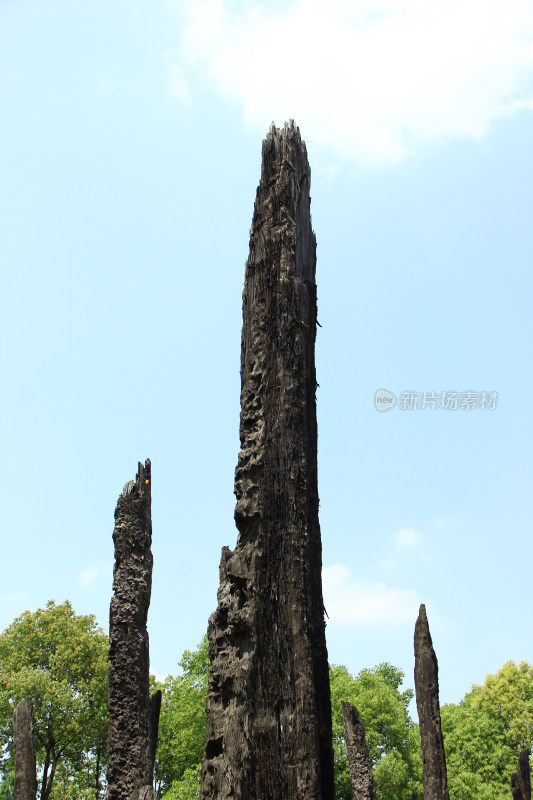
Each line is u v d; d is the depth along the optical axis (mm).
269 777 4742
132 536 10844
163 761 33125
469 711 45156
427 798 12148
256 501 5488
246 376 6023
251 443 5742
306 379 6062
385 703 37594
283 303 6059
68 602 32719
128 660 9992
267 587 5246
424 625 13398
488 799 34375
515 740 42000
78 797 31016
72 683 30359
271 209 6453
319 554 5660
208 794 4797
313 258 6586
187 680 35438
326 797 5012
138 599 10445
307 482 5676
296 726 4902
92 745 30375
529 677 45062
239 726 4863
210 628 5527
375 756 35781
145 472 11461
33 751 10539
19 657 30438
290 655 5074
